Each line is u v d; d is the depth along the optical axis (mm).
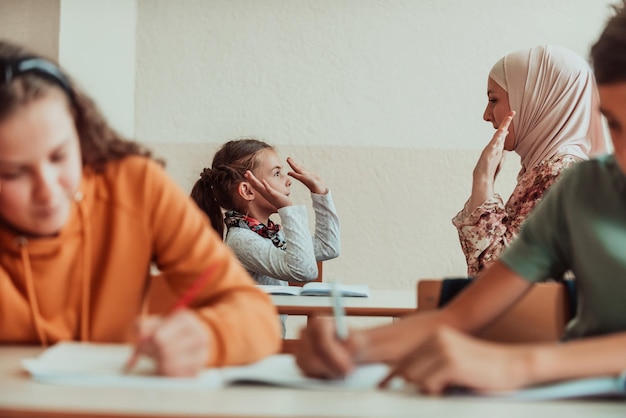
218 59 3826
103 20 3781
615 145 927
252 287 1077
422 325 996
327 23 3830
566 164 2289
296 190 3762
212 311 954
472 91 3844
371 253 3793
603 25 1020
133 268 1105
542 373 766
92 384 760
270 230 2758
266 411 651
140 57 3820
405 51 3838
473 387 746
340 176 3807
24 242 1063
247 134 3816
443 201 3820
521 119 2531
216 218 2883
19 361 903
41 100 916
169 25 3818
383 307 1885
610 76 895
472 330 1030
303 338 867
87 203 1100
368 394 751
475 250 2203
